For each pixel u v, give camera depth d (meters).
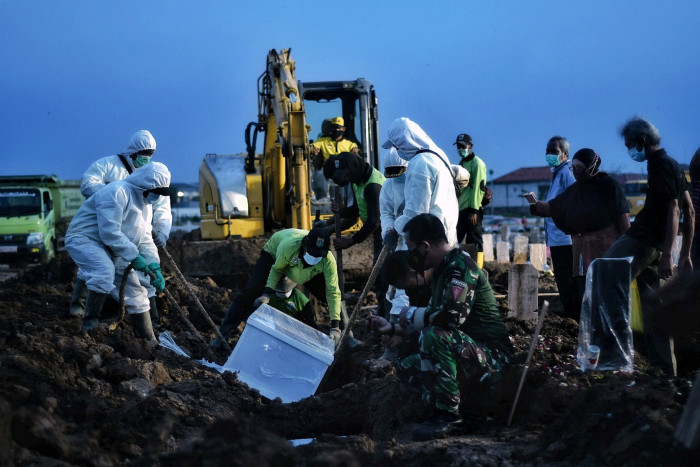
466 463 4.04
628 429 3.86
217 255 11.55
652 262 5.80
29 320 7.95
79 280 8.30
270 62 12.27
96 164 7.94
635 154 5.78
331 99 12.44
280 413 5.52
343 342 6.32
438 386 4.61
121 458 4.26
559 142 7.70
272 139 12.57
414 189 6.02
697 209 6.70
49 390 4.82
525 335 6.39
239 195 11.96
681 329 3.70
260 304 7.12
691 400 3.45
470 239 9.99
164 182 7.05
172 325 8.39
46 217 20.25
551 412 4.66
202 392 5.49
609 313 5.09
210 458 3.78
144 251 7.31
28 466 3.81
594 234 6.38
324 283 7.35
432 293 4.78
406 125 6.36
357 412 5.54
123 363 5.54
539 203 6.57
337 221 7.59
